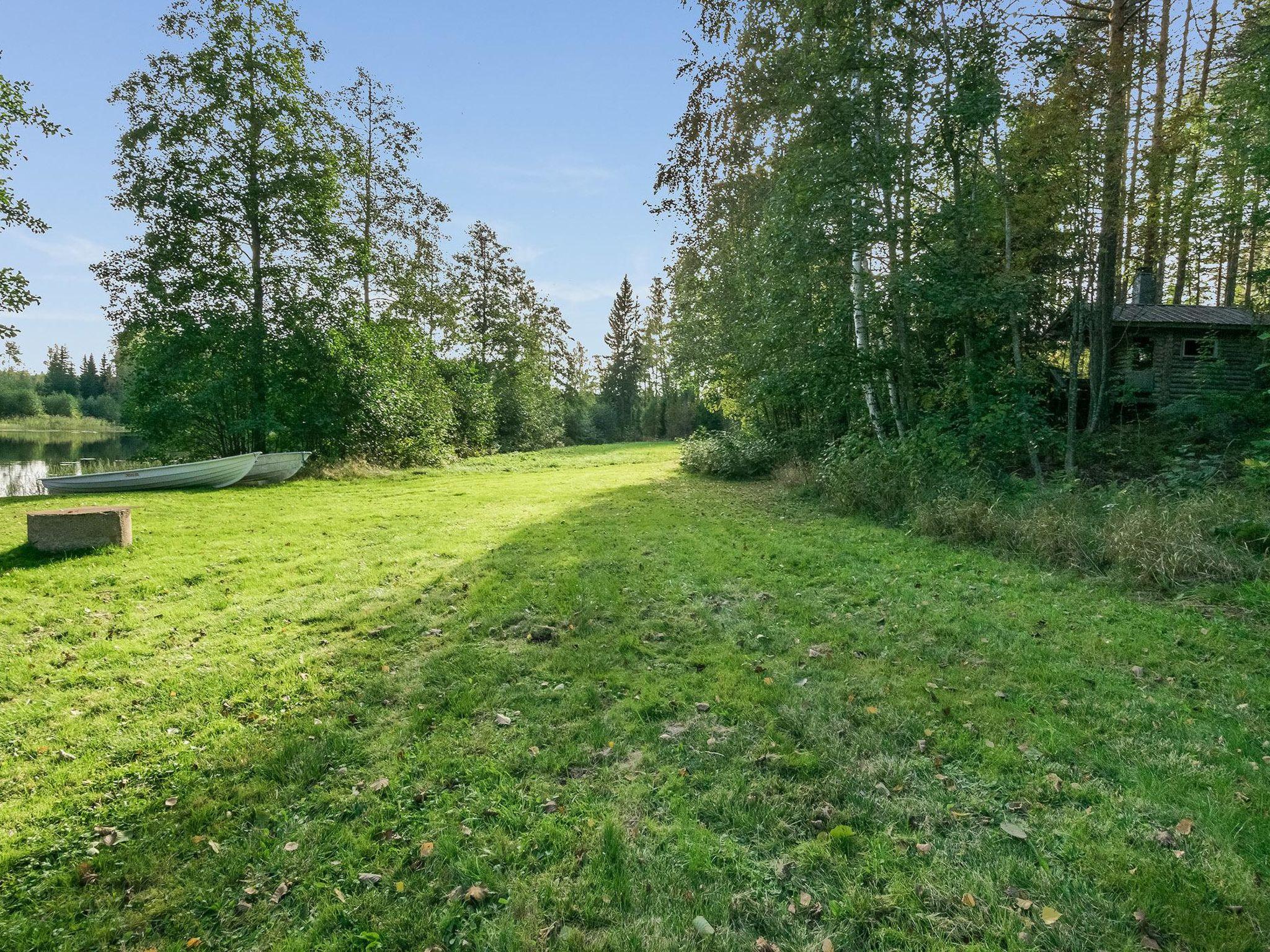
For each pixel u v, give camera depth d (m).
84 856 2.55
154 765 3.19
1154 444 12.34
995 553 7.29
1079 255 12.06
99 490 12.97
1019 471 11.95
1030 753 3.15
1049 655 4.36
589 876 2.40
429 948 2.10
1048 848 2.51
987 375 10.84
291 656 4.53
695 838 2.60
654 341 33.25
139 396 17.16
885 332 12.74
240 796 2.92
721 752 3.22
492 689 3.93
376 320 20.80
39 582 6.30
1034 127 10.64
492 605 5.46
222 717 3.67
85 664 4.40
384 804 2.85
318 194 18.17
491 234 34.78
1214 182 13.90
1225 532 6.57
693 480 15.95
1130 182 14.03
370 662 4.39
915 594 5.77
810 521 9.58
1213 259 20.95
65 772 3.11
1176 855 2.43
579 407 49.03
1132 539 6.30
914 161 11.00
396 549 7.74
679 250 16.75
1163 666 4.16
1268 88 10.90
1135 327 16.75
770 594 5.81
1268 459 8.54
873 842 2.56
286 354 17.66
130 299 16.91
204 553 7.49
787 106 11.30
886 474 10.12
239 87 17.20
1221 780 2.89
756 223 13.88
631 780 3.01
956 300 10.12
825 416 15.12
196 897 2.35
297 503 11.80
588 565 6.78
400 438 19.89
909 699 3.73
